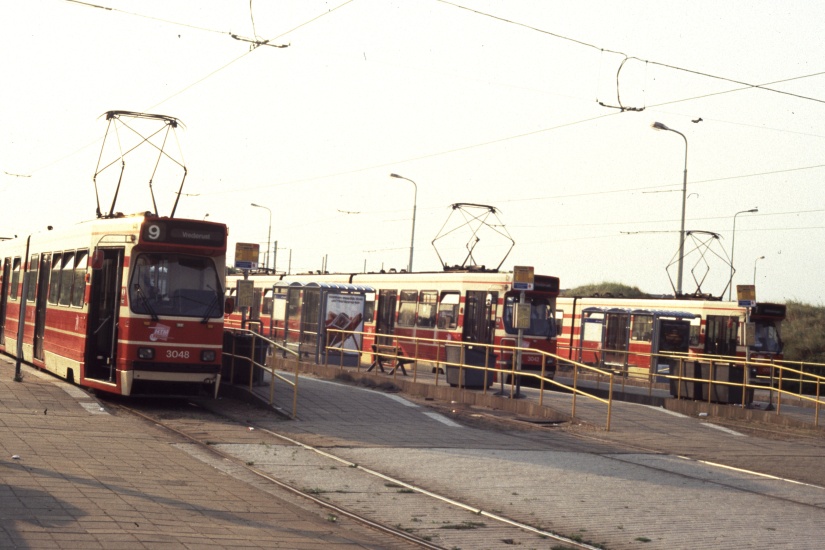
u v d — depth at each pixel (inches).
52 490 485.7
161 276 920.3
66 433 691.4
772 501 641.0
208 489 538.9
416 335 1770.4
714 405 1220.5
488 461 729.0
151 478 552.7
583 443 878.4
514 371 1122.7
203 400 1003.3
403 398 1114.1
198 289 932.0
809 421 1202.0
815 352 2733.8
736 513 586.9
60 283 1090.1
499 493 607.8
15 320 1347.2
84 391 946.7
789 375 1988.2
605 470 726.5
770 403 1305.4
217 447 709.3
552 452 802.8
